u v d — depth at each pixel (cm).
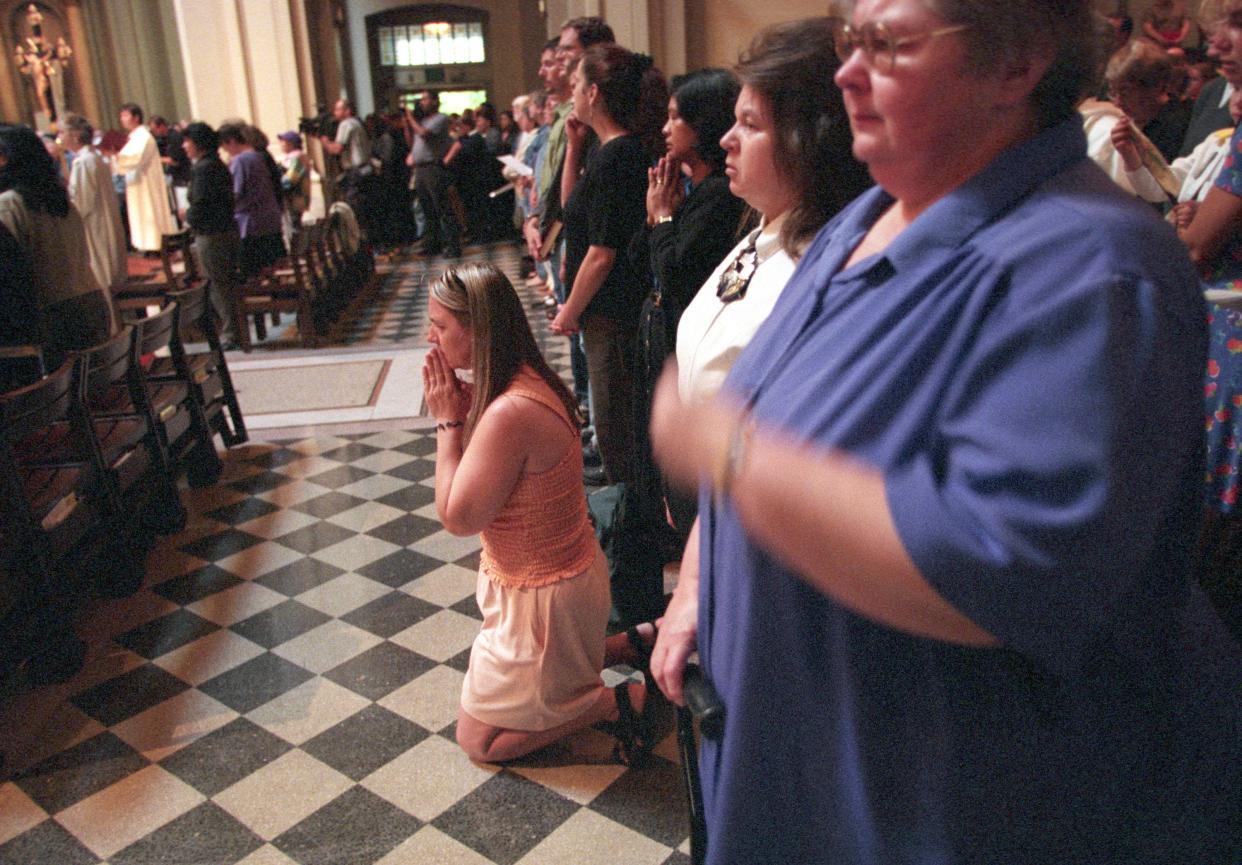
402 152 1359
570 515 244
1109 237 77
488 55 2088
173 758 266
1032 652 76
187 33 1207
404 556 386
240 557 389
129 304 760
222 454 505
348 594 357
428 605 347
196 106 1228
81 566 324
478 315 229
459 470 233
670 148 274
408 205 1374
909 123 85
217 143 770
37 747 272
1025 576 72
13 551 286
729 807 104
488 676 251
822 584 79
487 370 230
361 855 229
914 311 86
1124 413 73
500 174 1399
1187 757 94
